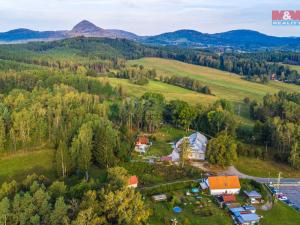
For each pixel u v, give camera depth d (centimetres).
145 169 8700
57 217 5284
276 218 6744
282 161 9988
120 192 5616
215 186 7606
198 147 9731
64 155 8094
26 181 6631
